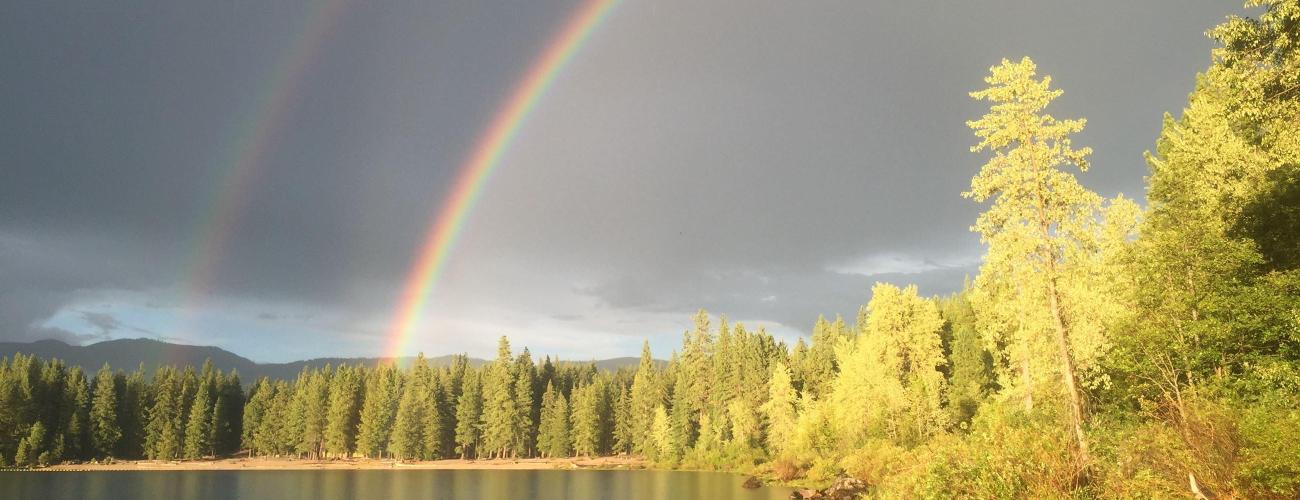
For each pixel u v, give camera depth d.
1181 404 19.05
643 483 90.00
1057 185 26.97
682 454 125.00
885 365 64.75
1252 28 23.56
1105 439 20.64
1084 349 30.05
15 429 120.94
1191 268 25.30
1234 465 15.82
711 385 128.62
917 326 66.94
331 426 142.62
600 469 127.12
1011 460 20.89
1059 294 28.66
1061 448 20.14
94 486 88.69
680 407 126.88
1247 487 15.67
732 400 118.50
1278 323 23.00
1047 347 33.03
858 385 66.06
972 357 72.31
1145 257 26.72
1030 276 27.77
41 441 121.44
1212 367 23.50
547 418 146.75
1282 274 24.33
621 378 182.38
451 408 150.25
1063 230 26.95
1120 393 26.42
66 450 128.75
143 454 138.38
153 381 155.25
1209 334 23.30
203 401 141.25
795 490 67.62
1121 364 25.23
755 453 104.44
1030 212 27.09
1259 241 28.08
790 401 95.62
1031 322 31.62
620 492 77.00
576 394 152.50
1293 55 23.11
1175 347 23.20
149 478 104.06
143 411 140.62
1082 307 31.16
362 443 139.25
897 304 67.56
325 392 151.62
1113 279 30.86
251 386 177.50
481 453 147.50
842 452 70.69
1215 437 16.78
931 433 56.47
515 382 154.12
